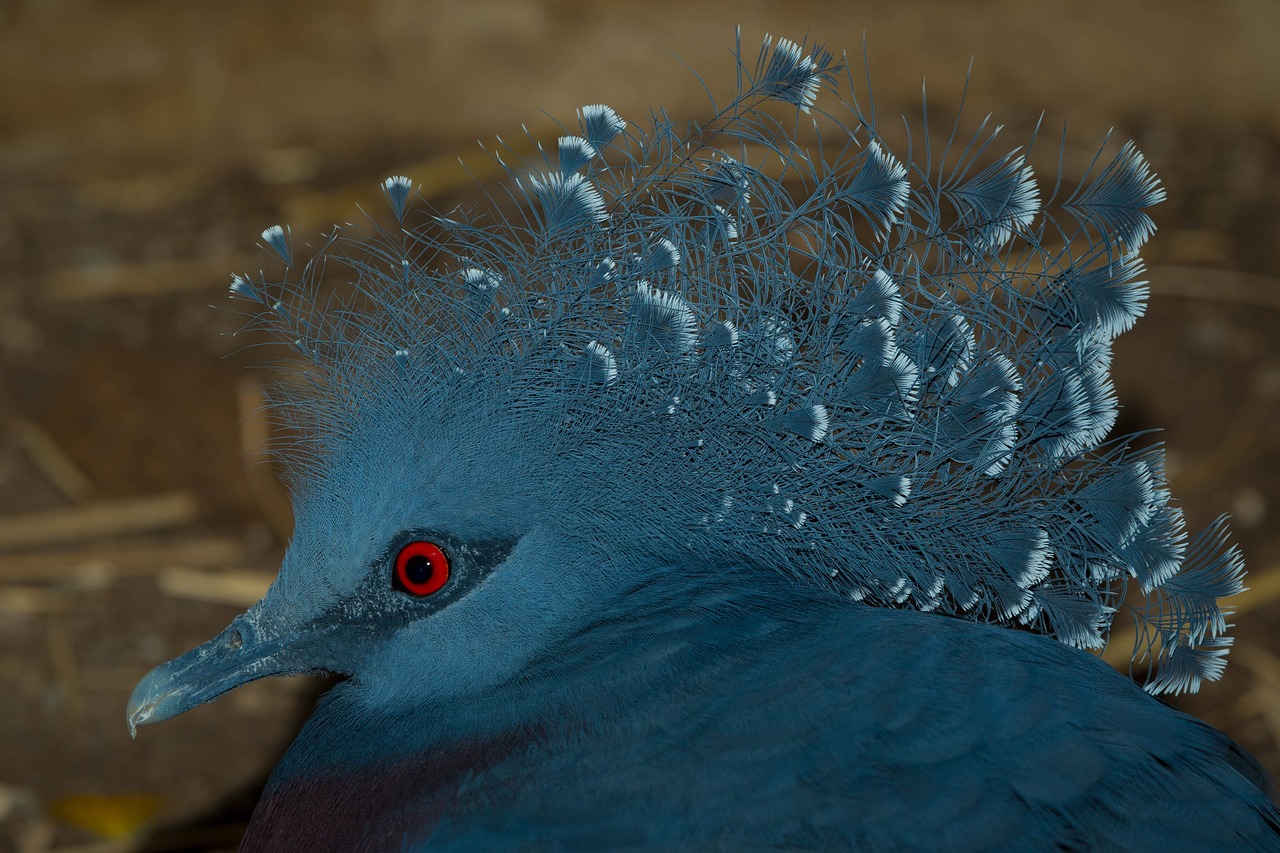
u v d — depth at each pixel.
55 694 2.65
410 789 2.44
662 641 2.43
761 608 2.43
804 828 2.40
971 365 2.44
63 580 2.69
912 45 3.48
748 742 2.41
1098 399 2.43
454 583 2.45
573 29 3.43
